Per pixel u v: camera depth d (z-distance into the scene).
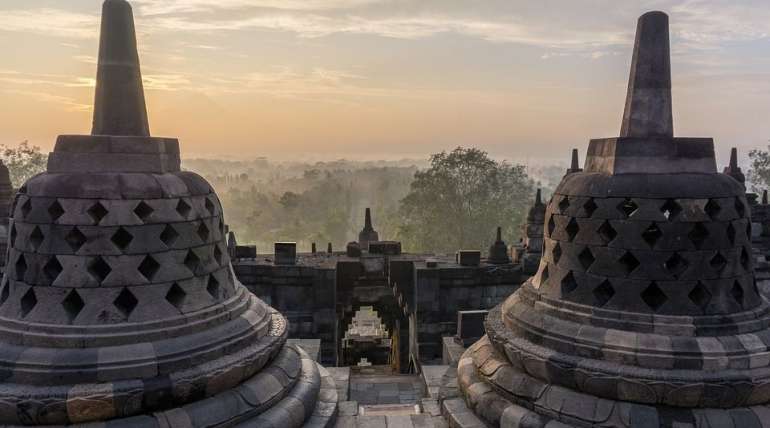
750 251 6.68
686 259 6.22
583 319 6.55
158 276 5.81
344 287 17.95
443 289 17.53
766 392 5.84
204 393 5.71
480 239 57.12
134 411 5.32
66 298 5.55
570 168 18.62
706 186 6.32
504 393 6.95
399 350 19.02
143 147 6.04
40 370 5.19
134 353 5.41
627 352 6.05
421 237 58.19
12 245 5.98
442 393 8.20
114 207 5.67
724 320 6.16
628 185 6.44
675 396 5.79
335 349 17.14
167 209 5.95
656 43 6.59
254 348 6.31
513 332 7.35
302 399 6.62
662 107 6.62
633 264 6.56
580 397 6.23
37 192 5.75
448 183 56.22
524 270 17.84
